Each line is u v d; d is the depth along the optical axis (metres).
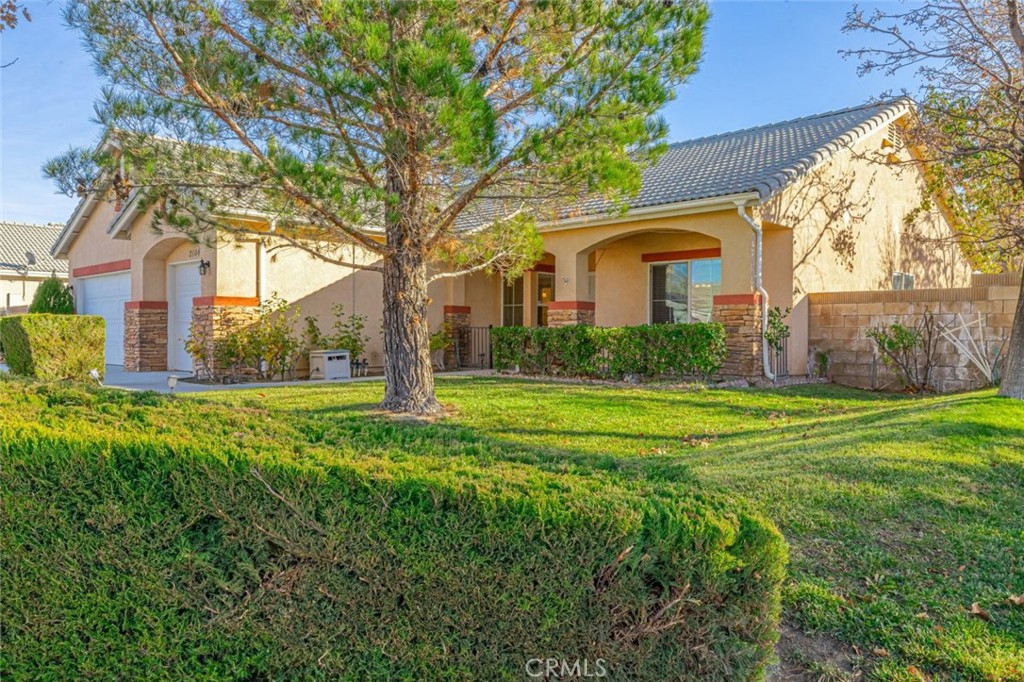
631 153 7.62
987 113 10.30
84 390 3.27
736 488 4.96
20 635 2.36
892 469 5.26
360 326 14.98
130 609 2.35
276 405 9.24
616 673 2.26
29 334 10.90
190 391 11.16
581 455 3.01
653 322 15.95
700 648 2.29
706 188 12.62
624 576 2.26
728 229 12.38
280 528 2.30
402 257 8.63
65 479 2.33
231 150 7.18
